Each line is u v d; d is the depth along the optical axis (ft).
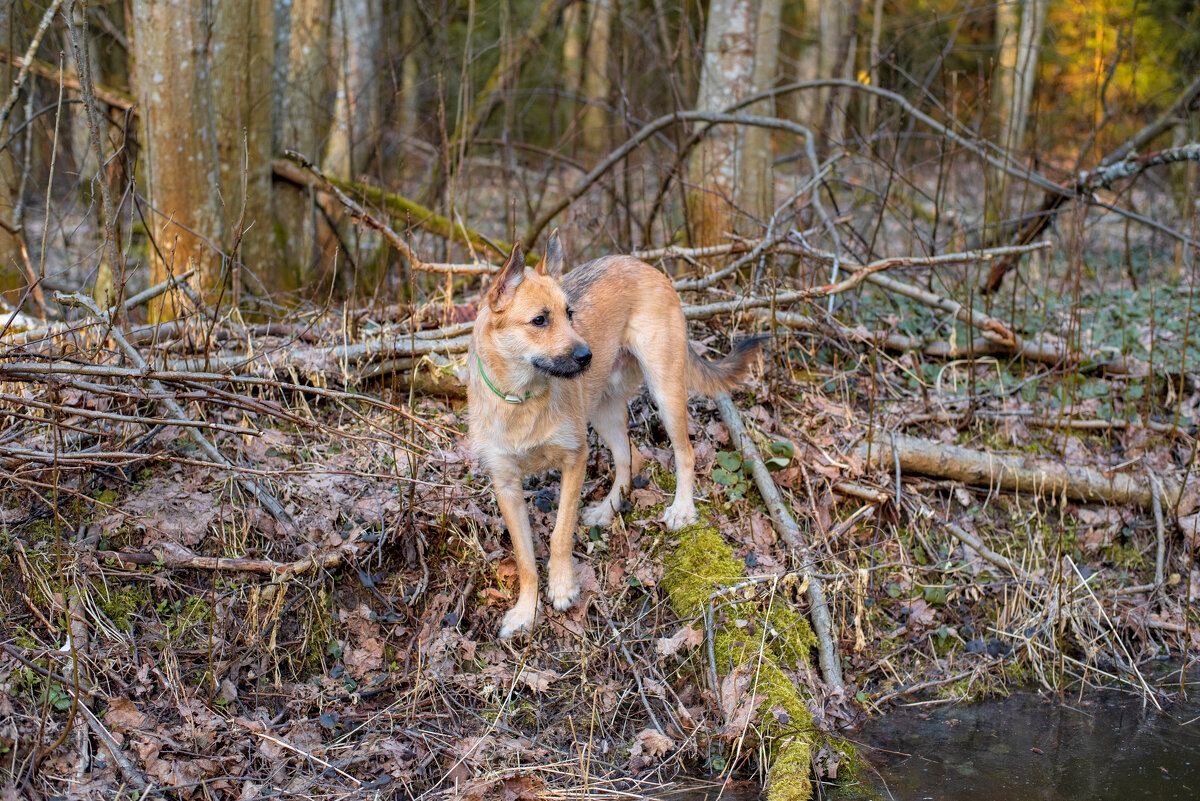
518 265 11.95
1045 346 19.38
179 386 13.24
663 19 25.81
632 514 14.57
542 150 27.91
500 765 11.15
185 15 17.79
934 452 16.16
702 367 14.88
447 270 16.97
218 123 20.52
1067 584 14.99
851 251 22.00
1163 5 38.04
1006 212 26.37
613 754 11.64
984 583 15.05
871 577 14.79
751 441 15.53
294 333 16.01
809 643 13.28
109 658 11.18
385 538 12.94
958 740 12.60
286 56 25.63
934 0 45.11
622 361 14.53
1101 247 32.76
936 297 18.98
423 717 11.68
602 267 14.29
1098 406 18.37
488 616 12.99
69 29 12.50
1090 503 16.65
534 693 12.29
